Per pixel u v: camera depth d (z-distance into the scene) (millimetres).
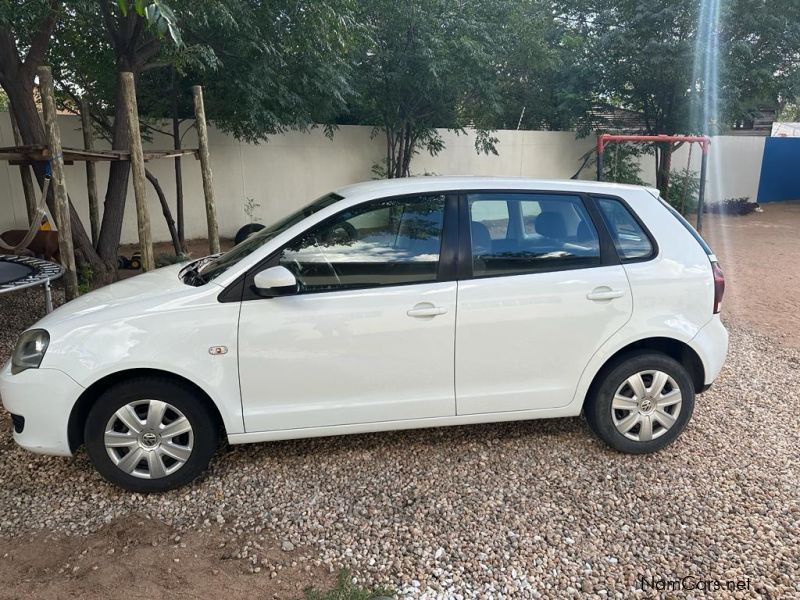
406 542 2969
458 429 4102
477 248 3475
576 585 2695
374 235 3408
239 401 3277
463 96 13531
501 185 3598
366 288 3340
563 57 15594
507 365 3514
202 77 9141
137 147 5730
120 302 3264
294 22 8102
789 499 3350
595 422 3740
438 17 11781
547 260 3537
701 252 3742
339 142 13234
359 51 11391
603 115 16703
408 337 3361
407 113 12836
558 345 3539
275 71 9141
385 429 3506
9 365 3266
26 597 2572
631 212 3697
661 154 16438
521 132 15688
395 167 13648
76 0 6258
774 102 16016
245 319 3209
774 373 5199
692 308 3666
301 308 3252
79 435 3283
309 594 2594
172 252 10578
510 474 3568
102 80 9328
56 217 5293
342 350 3309
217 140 11852
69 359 3105
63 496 3322
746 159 19344
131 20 7559
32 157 5719
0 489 3381
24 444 3199
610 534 3043
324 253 3340
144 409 3285
